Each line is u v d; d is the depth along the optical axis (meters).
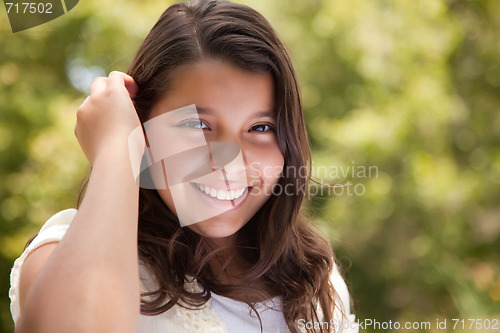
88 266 0.53
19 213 3.42
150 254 0.81
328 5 3.74
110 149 0.63
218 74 0.79
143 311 0.77
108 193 0.58
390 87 3.80
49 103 3.54
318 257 1.01
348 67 3.74
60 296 0.51
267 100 0.82
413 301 3.59
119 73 0.79
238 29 0.82
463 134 4.11
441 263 3.63
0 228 3.46
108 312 0.52
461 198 3.79
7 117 3.53
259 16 0.86
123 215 0.57
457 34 3.99
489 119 4.17
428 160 3.66
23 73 3.62
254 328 0.87
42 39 3.47
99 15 3.34
